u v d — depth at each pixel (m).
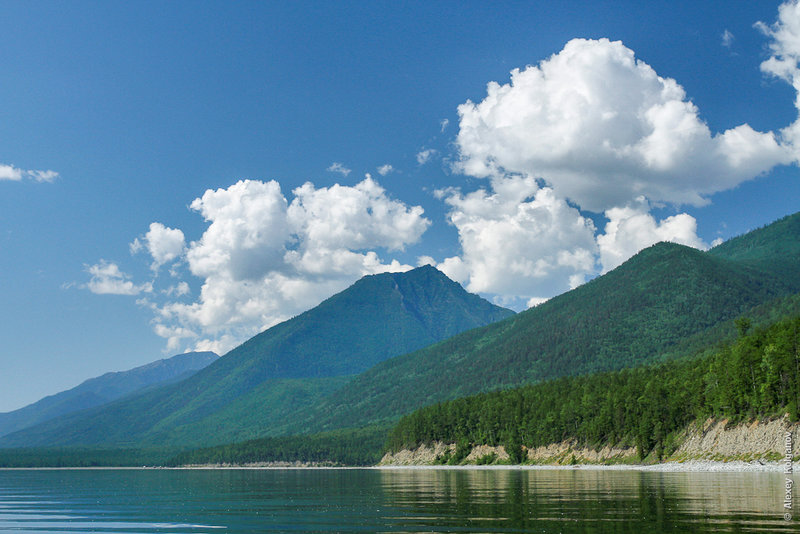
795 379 173.62
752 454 177.00
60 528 85.50
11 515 103.31
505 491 119.94
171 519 92.75
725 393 197.62
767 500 87.06
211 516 95.06
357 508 98.12
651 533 61.03
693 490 106.56
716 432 199.88
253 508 105.75
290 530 74.75
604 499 95.50
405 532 67.56
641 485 124.12
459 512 85.06
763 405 184.38
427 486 147.25
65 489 188.25
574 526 68.00
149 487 194.75
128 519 94.56
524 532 65.00
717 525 65.12
